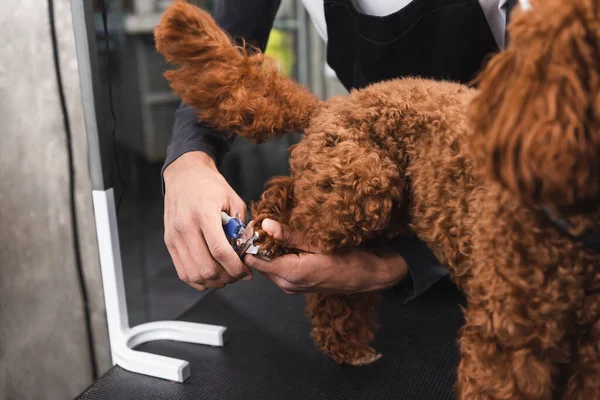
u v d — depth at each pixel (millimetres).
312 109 742
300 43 2252
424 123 644
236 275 727
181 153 873
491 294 551
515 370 555
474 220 581
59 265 1051
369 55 949
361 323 876
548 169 424
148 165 2938
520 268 528
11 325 1069
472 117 492
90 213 1007
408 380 852
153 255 2064
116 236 958
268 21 1044
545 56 438
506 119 449
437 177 616
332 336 883
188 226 748
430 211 621
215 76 711
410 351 930
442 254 638
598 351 552
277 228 703
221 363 938
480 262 566
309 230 676
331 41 998
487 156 468
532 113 438
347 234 657
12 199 1031
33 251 1055
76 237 1026
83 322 1072
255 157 2719
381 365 892
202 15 732
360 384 850
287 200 731
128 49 2807
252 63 733
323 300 863
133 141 3080
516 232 526
